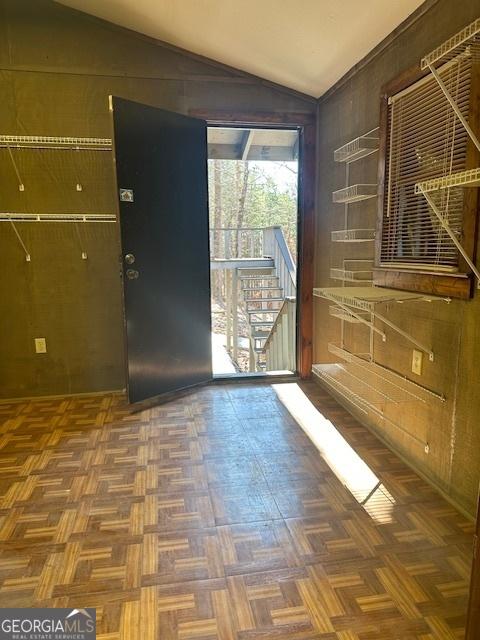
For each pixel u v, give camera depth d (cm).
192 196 321
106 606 137
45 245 313
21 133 300
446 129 182
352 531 172
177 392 334
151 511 185
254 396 325
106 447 244
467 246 172
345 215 290
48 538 168
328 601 138
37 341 321
